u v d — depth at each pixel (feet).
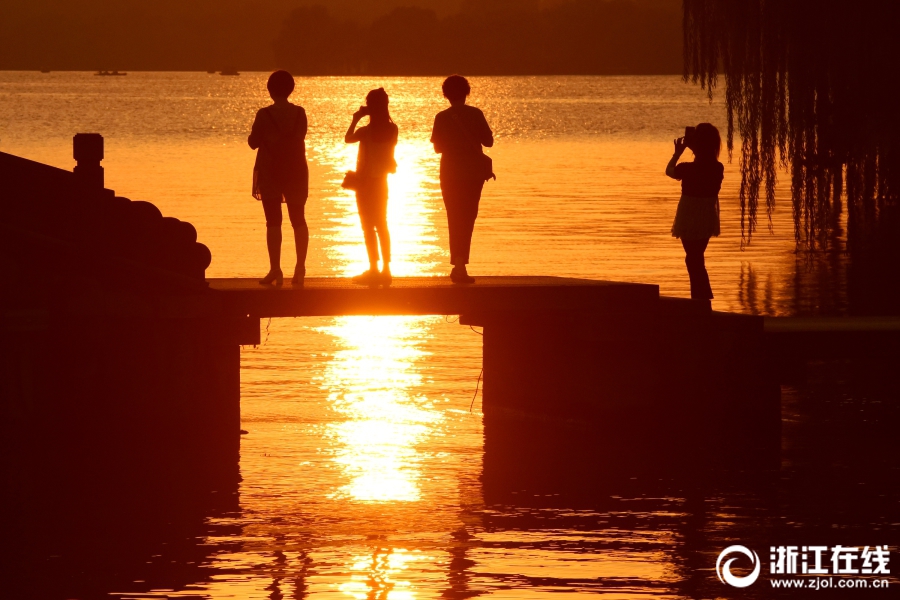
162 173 632.38
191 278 150.30
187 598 100.68
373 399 179.32
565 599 101.19
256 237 373.61
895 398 180.34
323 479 137.39
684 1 265.75
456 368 201.77
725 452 149.89
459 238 161.89
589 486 134.72
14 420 148.97
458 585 104.17
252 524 120.67
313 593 102.22
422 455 148.36
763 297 269.64
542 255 336.49
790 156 282.15
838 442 154.61
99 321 149.79
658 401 160.56
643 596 102.06
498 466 143.43
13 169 150.00
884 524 120.88
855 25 259.19
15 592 101.65
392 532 118.42
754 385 161.07
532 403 168.25
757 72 271.69
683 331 160.04
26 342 149.48
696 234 176.96
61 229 150.20
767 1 263.49
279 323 249.14
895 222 289.33
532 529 119.34
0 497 129.49
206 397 151.84
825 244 370.32
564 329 161.79
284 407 173.37
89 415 150.51
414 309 152.97
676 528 119.96
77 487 133.49
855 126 270.87
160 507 126.21
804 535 117.80
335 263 313.12
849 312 247.50
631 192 552.41
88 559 110.22
